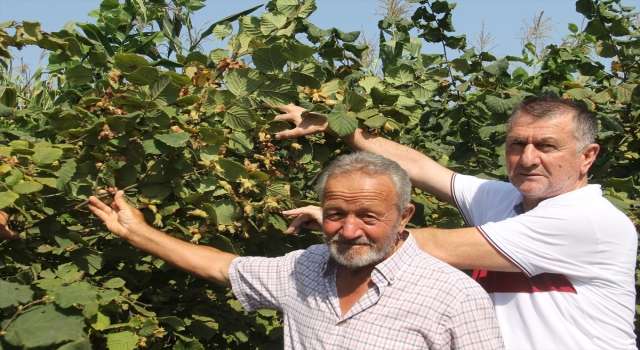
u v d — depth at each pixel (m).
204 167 2.65
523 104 2.38
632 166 3.86
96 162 2.52
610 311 2.25
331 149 3.08
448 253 2.29
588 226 2.21
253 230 2.86
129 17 3.85
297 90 2.88
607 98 3.55
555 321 2.21
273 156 2.90
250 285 2.30
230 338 2.95
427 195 3.44
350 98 2.86
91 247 2.58
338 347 1.98
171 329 2.67
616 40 3.97
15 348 2.01
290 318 2.17
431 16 3.99
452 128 4.41
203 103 2.69
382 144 2.92
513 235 2.24
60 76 3.79
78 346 2.00
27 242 2.62
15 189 2.18
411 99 3.12
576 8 3.99
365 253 1.96
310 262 2.18
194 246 2.44
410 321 1.92
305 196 3.31
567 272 2.23
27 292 1.98
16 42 2.61
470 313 1.92
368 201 1.94
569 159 2.30
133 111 2.52
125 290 2.57
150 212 2.58
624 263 2.27
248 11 3.34
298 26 3.42
